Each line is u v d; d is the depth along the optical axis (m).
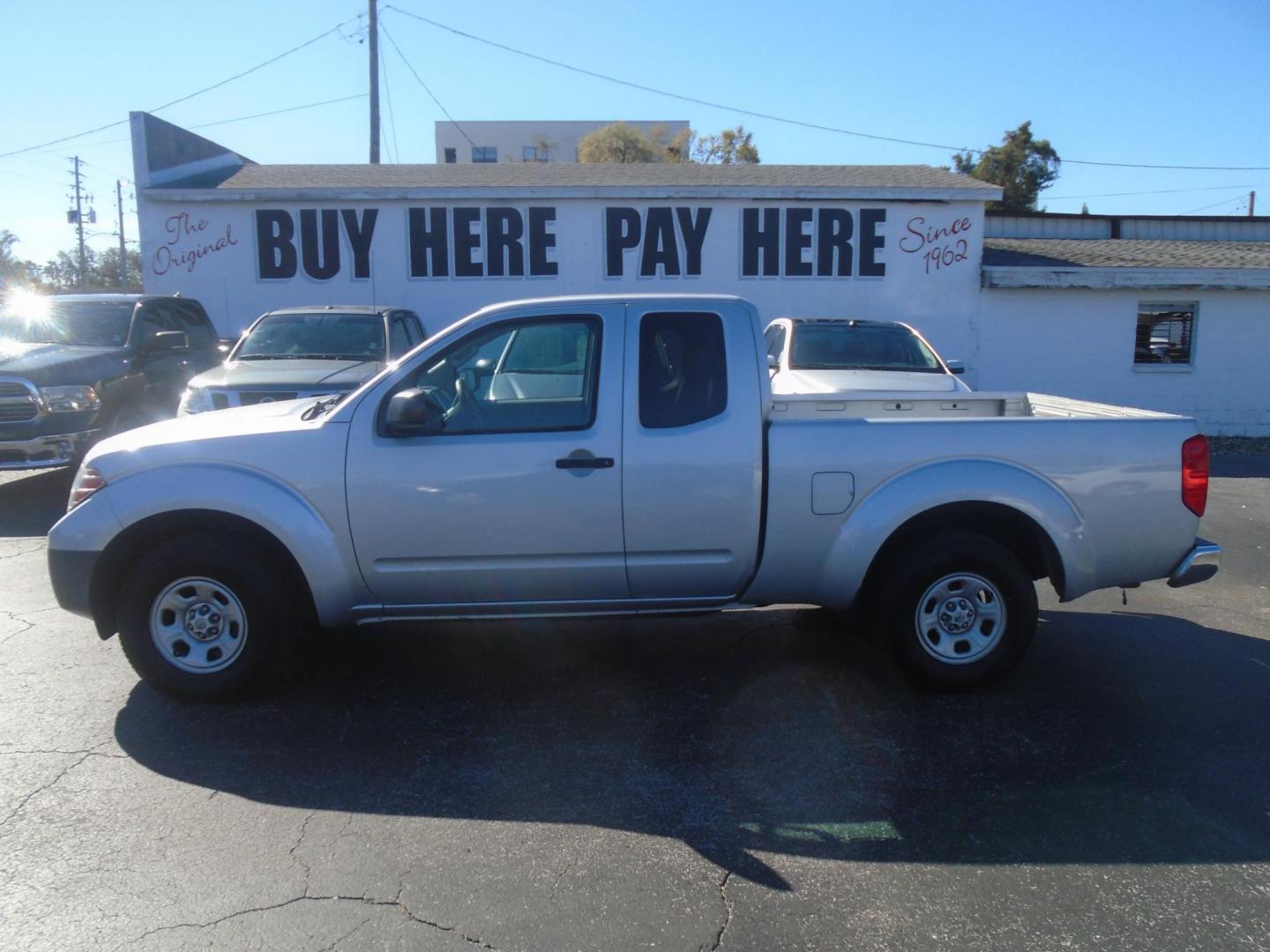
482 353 5.04
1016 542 5.33
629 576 4.95
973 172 42.81
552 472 4.81
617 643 5.93
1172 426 5.08
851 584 5.00
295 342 10.34
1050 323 16.52
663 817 3.91
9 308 11.02
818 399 6.17
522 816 3.91
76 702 5.02
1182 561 5.12
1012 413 6.40
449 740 4.61
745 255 16.22
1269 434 16.69
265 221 15.80
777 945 3.12
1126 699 5.12
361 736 4.64
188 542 4.82
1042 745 4.57
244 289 15.95
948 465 4.94
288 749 4.50
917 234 16.30
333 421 4.86
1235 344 16.48
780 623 6.29
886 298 16.44
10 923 3.21
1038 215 22.03
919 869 3.55
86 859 3.59
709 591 5.07
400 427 4.73
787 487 4.90
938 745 4.57
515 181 16.94
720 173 18.27
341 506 4.80
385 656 5.71
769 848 3.69
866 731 4.71
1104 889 3.43
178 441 4.90
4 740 4.59
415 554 4.85
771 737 4.65
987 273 16.22
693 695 5.14
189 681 4.90
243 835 3.76
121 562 4.98
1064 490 4.99
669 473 4.84
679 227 16.09
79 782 4.18
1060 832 3.80
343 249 15.88
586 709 4.97
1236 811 3.97
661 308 4.97
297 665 5.42
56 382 9.34
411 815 3.92
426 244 15.93
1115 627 6.36
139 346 10.70
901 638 5.01
